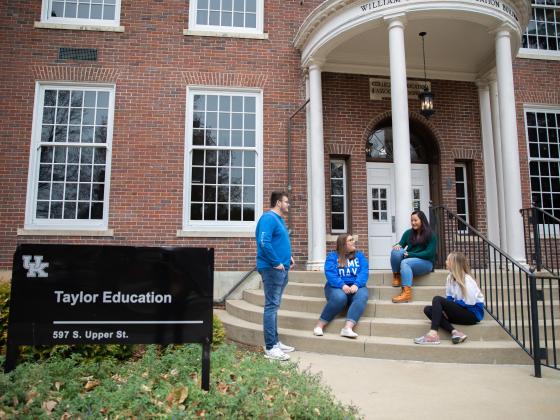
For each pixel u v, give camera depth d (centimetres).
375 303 570
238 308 684
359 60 911
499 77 732
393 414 325
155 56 873
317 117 833
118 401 273
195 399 285
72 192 834
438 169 939
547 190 976
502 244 884
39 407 266
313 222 819
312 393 295
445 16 709
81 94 859
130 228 824
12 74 837
